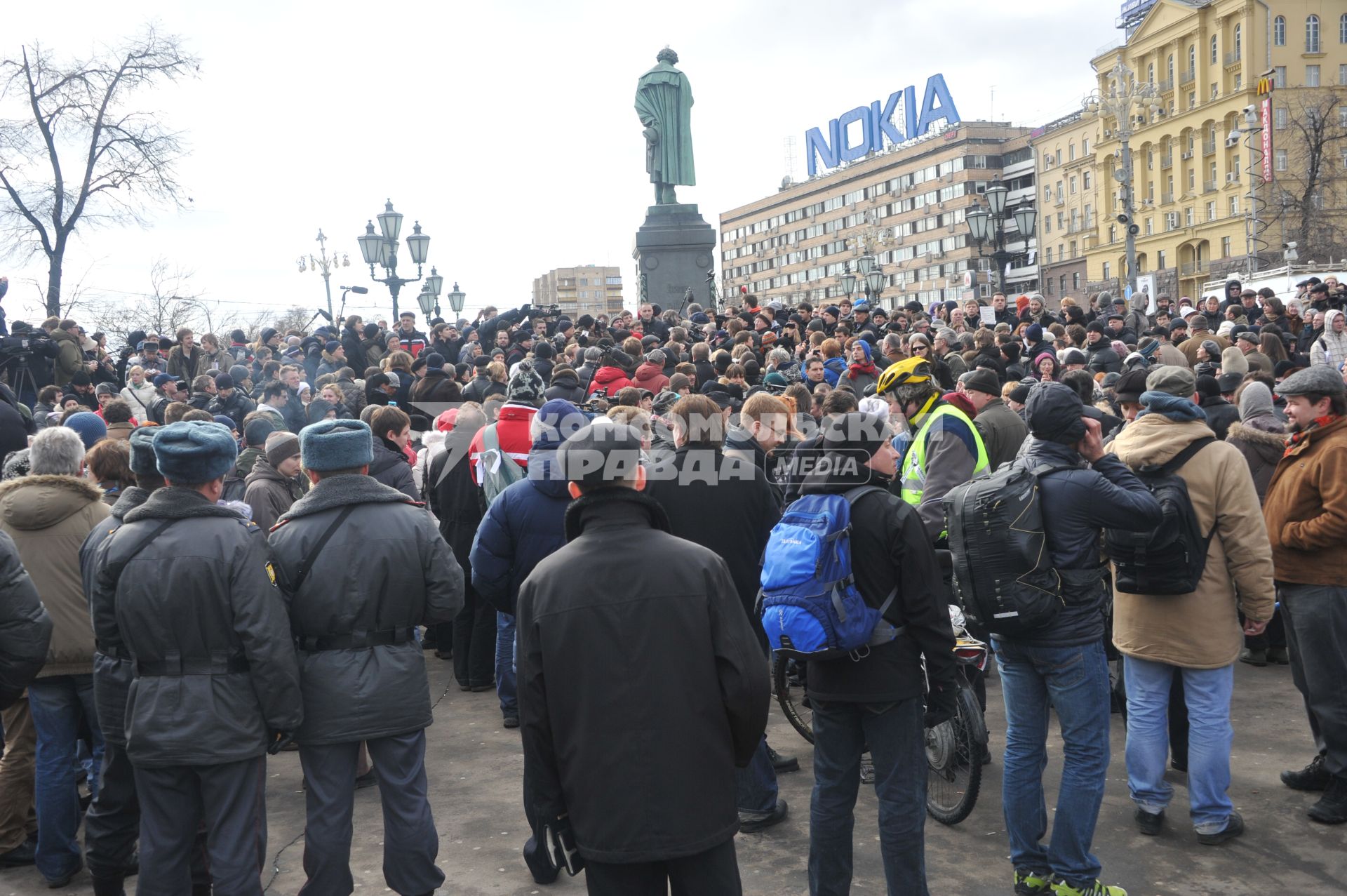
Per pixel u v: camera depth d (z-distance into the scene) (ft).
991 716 19.90
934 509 16.15
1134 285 106.11
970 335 42.04
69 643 14.17
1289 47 245.65
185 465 11.92
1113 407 25.38
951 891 13.64
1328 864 13.97
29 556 14.19
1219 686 14.53
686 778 9.45
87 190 97.19
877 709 12.07
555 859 9.72
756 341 43.75
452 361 49.06
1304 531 15.10
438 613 12.75
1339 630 15.10
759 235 482.28
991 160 352.49
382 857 15.19
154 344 45.16
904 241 383.45
